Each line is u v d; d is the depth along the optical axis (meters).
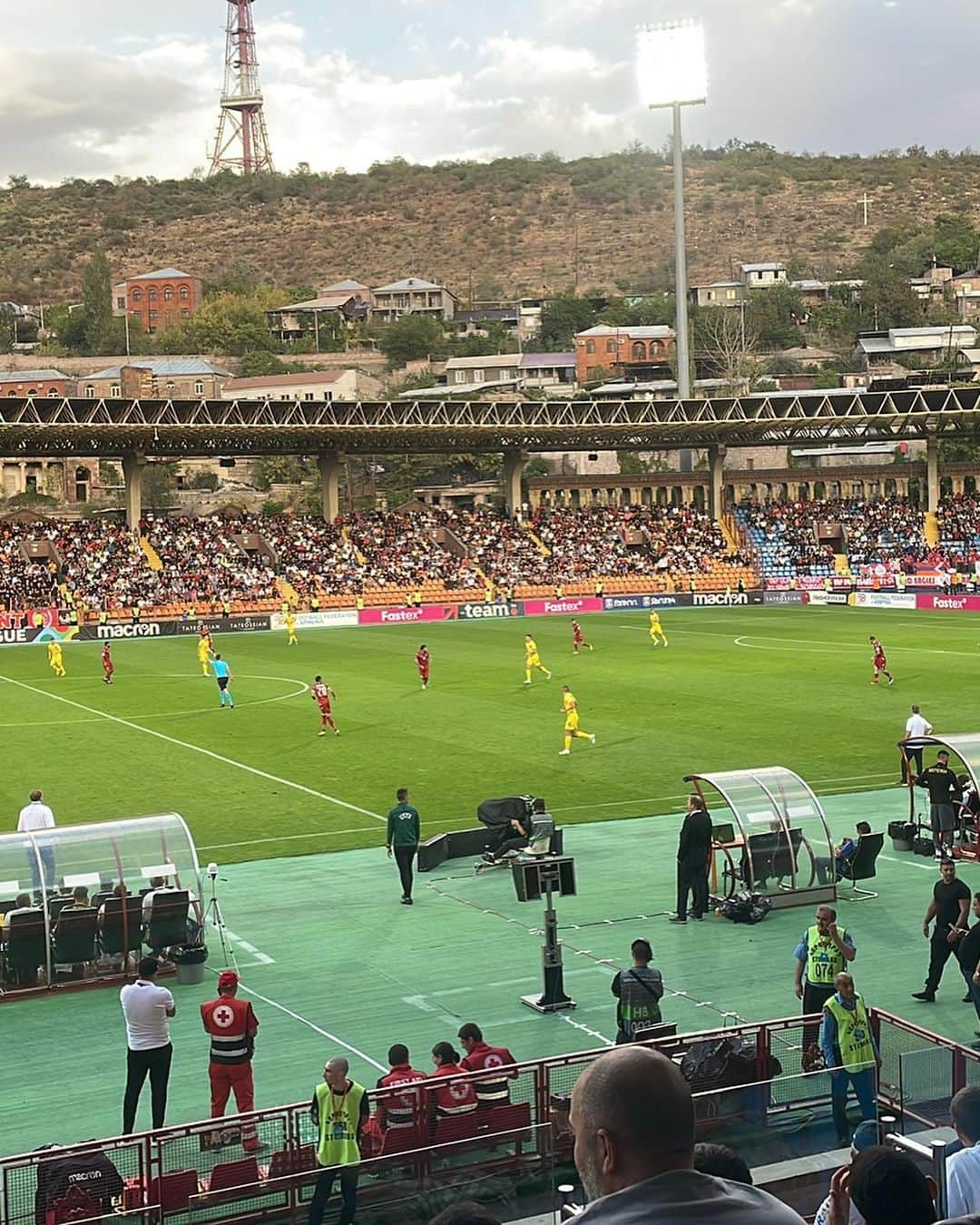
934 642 86.25
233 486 176.50
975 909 23.44
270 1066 22.20
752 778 31.73
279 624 108.06
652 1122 5.11
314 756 51.97
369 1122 16.31
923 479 140.00
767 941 28.47
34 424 105.00
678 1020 23.67
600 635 96.38
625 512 132.75
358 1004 25.16
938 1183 11.09
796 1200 15.75
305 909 31.78
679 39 127.00
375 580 118.19
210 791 45.81
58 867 26.98
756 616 108.75
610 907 31.31
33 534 116.88
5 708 66.94
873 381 136.62
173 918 27.17
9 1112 20.75
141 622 104.94
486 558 123.31
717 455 132.12
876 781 45.03
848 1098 17.94
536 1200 15.89
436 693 68.56
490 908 31.50
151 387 192.50
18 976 26.31
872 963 26.91
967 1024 23.27
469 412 123.06
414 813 32.00
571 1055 17.22
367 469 172.50
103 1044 23.75
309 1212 15.11
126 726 60.41
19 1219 14.70
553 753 51.25
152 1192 14.92
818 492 161.00
